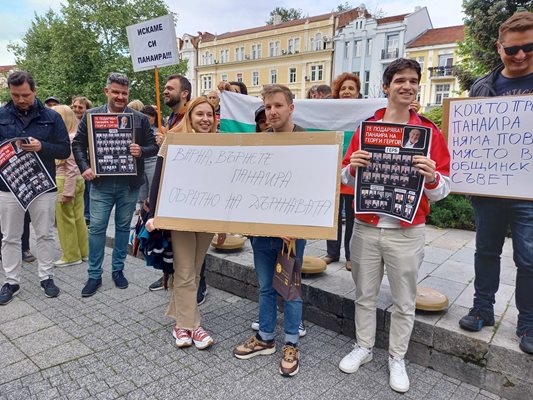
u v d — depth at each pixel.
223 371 2.62
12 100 3.49
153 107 7.16
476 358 2.47
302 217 2.42
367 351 2.68
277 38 47.16
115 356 2.77
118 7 29.03
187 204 2.68
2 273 4.33
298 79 45.97
